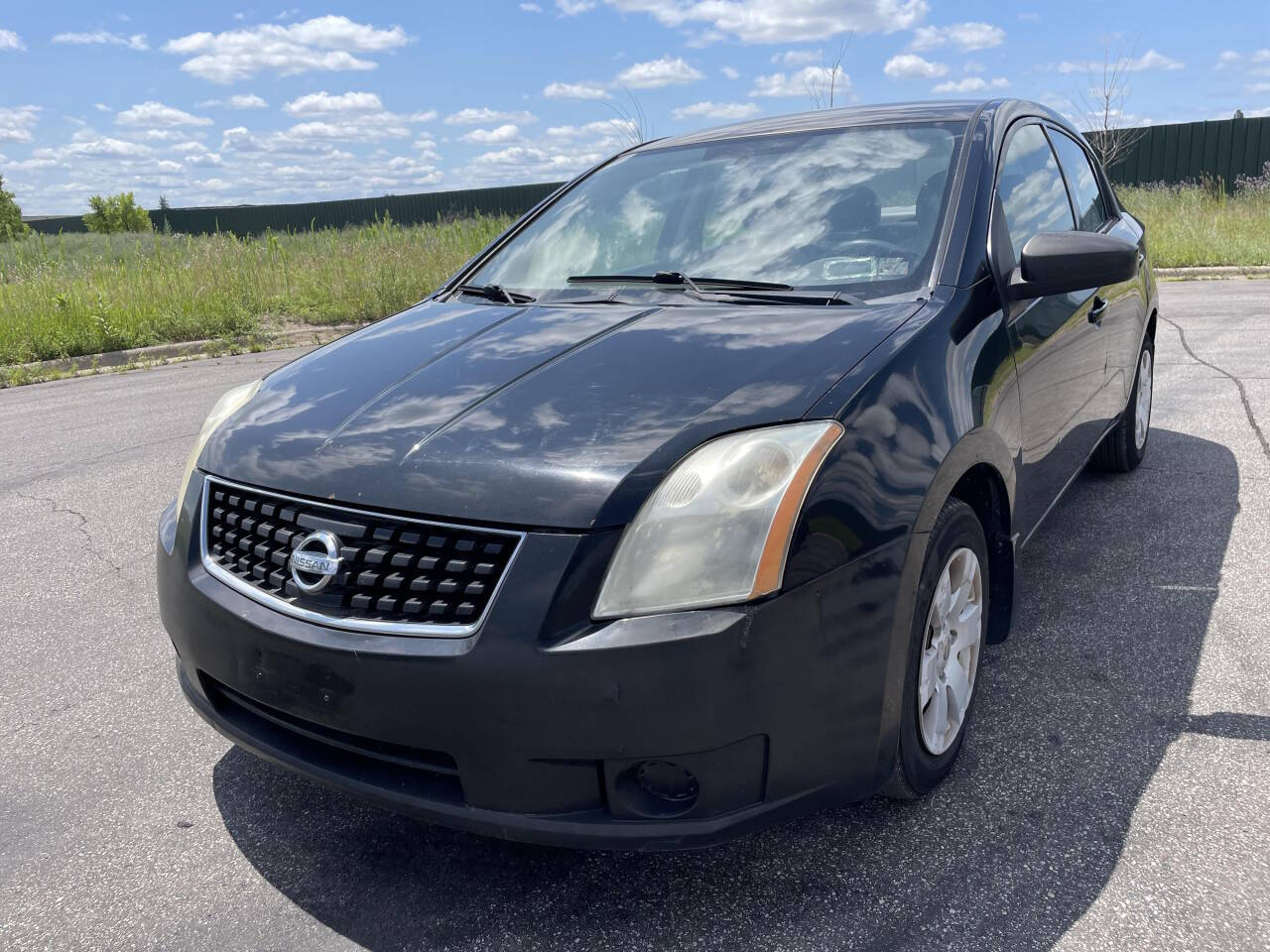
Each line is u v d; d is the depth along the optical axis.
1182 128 21.45
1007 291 2.65
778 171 3.07
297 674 1.91
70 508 4.86
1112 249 2.54
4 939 1.98
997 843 2.12
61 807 2.44
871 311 2.36
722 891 2.02
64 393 8.02
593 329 2.45
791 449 1.85
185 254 14.36
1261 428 5.18
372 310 11.21
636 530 1.76
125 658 3.25
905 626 1.98
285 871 2.16
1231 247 12.13
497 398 2.11
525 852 2.19
